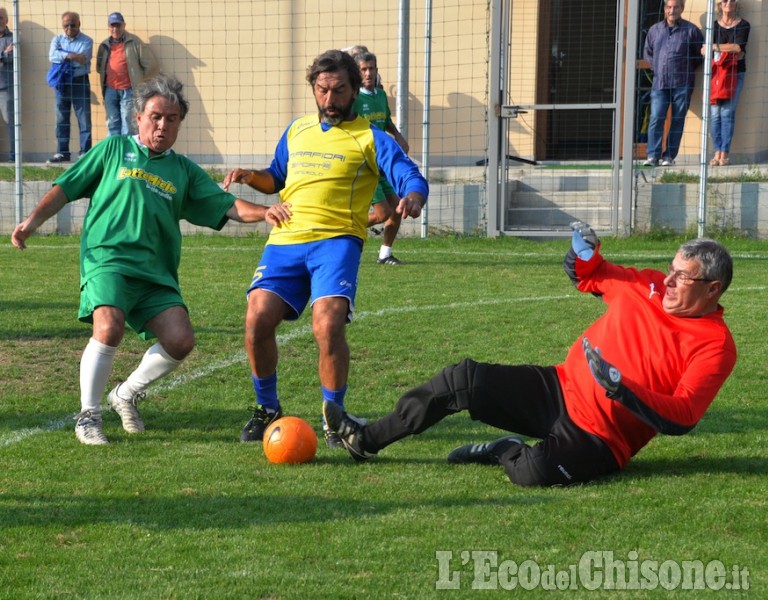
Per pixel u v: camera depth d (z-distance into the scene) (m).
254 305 8.68
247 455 8.38
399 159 8.58
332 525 6.69
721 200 22.36
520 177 24.19
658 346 7.32
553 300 15.56
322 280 8.54
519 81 26.88
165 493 7.37
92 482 7.60
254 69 27.52
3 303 14.96
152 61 26.44
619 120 22.20
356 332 13.24
